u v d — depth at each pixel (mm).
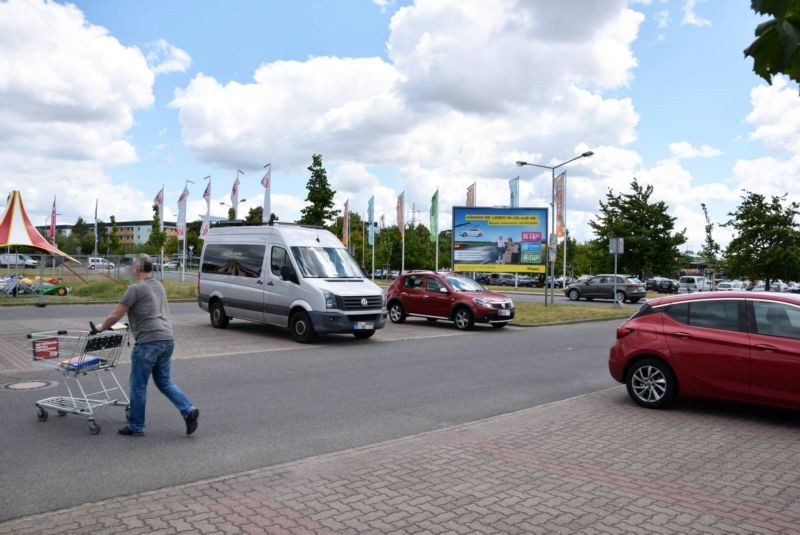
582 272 87438
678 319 7641
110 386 8500
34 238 28172
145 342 6047
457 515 4188
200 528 3912
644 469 5258
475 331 17594
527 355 12602
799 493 4699
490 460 5457
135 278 6164
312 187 30828
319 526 3975
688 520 4152
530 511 4277
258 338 14492
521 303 30672
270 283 14445
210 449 5758
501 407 7793
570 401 8141
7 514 4125
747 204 33844
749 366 6965
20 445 5773
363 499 4465
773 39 1661
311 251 14477
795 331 6836
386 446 5883
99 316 18641
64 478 4883
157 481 4848
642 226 48844
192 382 9125
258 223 15469
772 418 7234
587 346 14234
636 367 7828
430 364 11227
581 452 5754
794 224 32969
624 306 29719
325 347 13352
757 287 49812
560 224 29625
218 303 16078
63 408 6406
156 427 6516
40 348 6375
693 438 6309
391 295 19703
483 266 34875
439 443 6016
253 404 7727
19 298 25422
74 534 3795
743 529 4016
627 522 4105
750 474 5148
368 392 8602
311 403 7844
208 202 38062
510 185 37938
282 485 4738
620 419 7129
